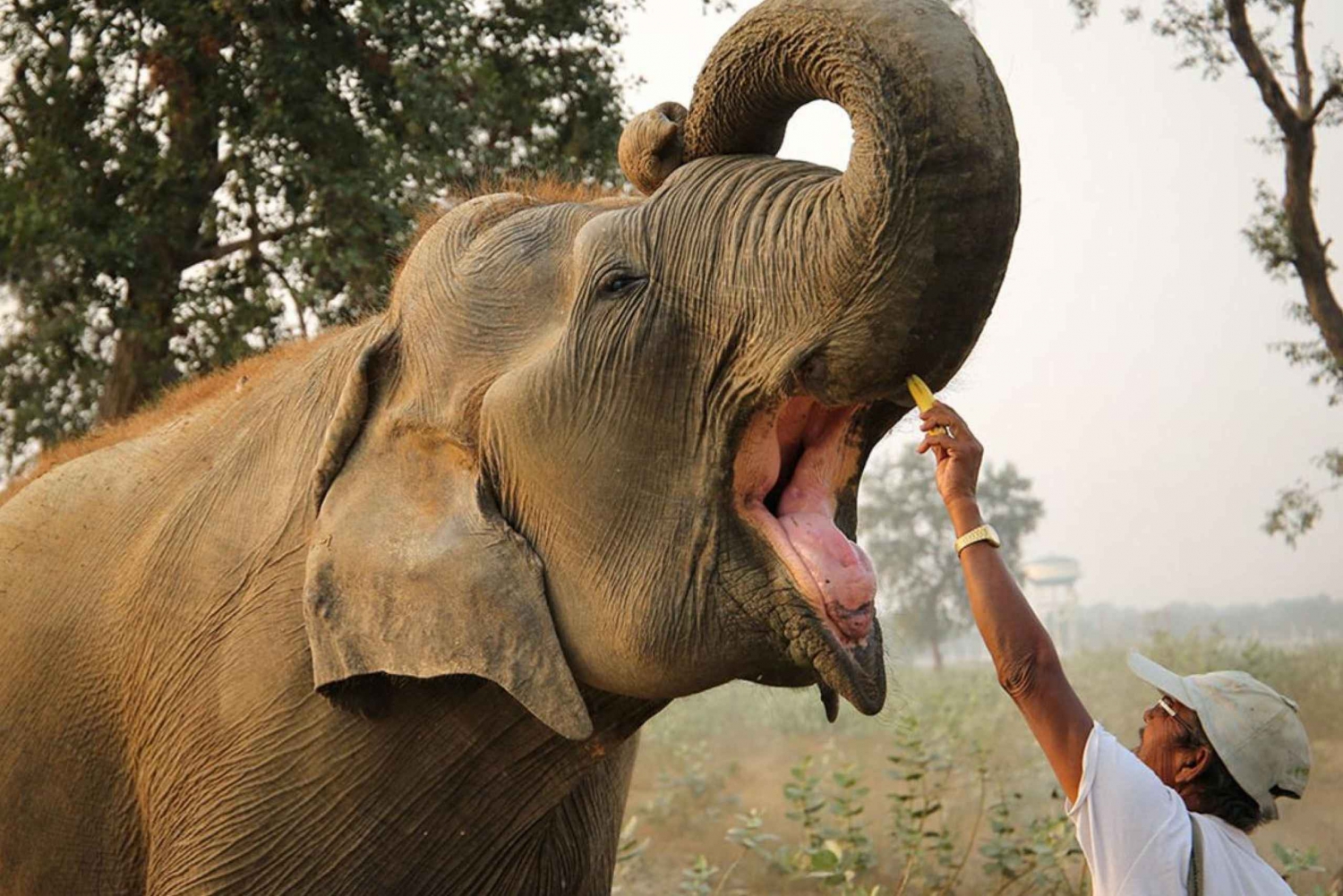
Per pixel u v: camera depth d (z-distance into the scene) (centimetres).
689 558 277
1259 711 289
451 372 307
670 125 295
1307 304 969
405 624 293
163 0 859
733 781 1309
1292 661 2039
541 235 314
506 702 304
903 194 236
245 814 315
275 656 314
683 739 1506
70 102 914
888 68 238
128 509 365
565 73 954
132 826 348
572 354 287
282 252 842
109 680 349
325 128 863
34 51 930
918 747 641
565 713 282
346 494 309
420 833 313
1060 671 291
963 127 233
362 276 840
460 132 890
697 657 280
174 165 875
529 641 286
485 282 311
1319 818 872
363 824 311
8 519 389
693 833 1000
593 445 284
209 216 875
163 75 885
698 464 277
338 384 336
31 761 360
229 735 318
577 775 318
